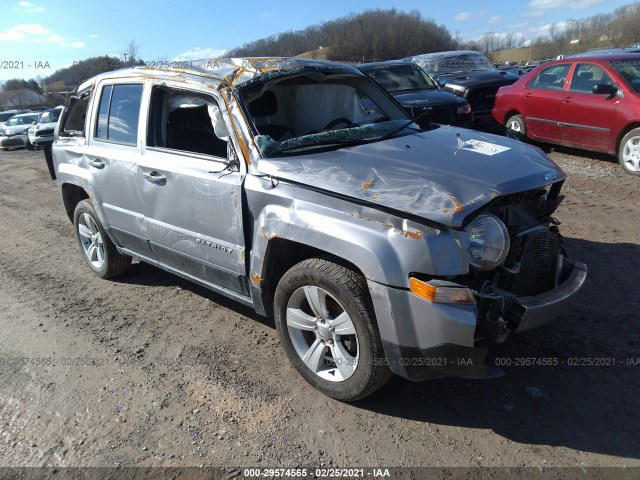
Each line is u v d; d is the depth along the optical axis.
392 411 3.12
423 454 2.78
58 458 2.93
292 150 3.51
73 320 4.57
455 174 3.02
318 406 3.21
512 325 2.83
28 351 4.09
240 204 3.39
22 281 5.60
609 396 3.11
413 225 2.69
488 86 10.79
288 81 4.45
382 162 3.25
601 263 4.79
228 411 3.21
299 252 3.39
